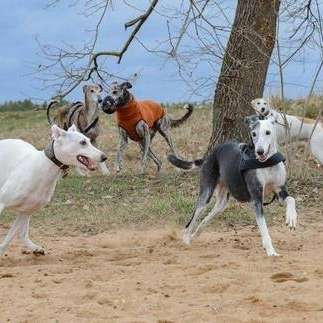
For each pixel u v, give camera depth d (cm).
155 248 1180
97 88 2030
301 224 1388
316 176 1764
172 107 3092
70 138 1039
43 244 1251
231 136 1755
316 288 826
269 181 1064
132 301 803
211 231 1354
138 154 2288
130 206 1548
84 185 1764
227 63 1741
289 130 1816
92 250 1182
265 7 1722
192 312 752
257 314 743
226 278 895
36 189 1050
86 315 754
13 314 764
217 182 1164
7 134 2880
